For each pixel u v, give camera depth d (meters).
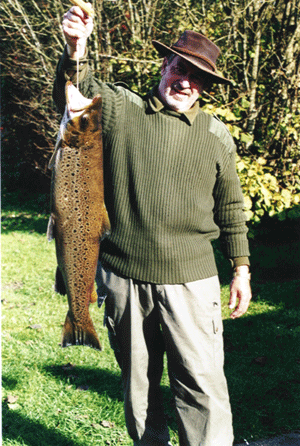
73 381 3.84
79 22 1.93
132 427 2.42
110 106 2.19
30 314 5.21
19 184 13.15
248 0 6.88
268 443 3.15
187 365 2.28
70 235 1.96
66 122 1.87
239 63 7.16
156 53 7.80
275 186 6.46
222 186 2.49
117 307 2.33
